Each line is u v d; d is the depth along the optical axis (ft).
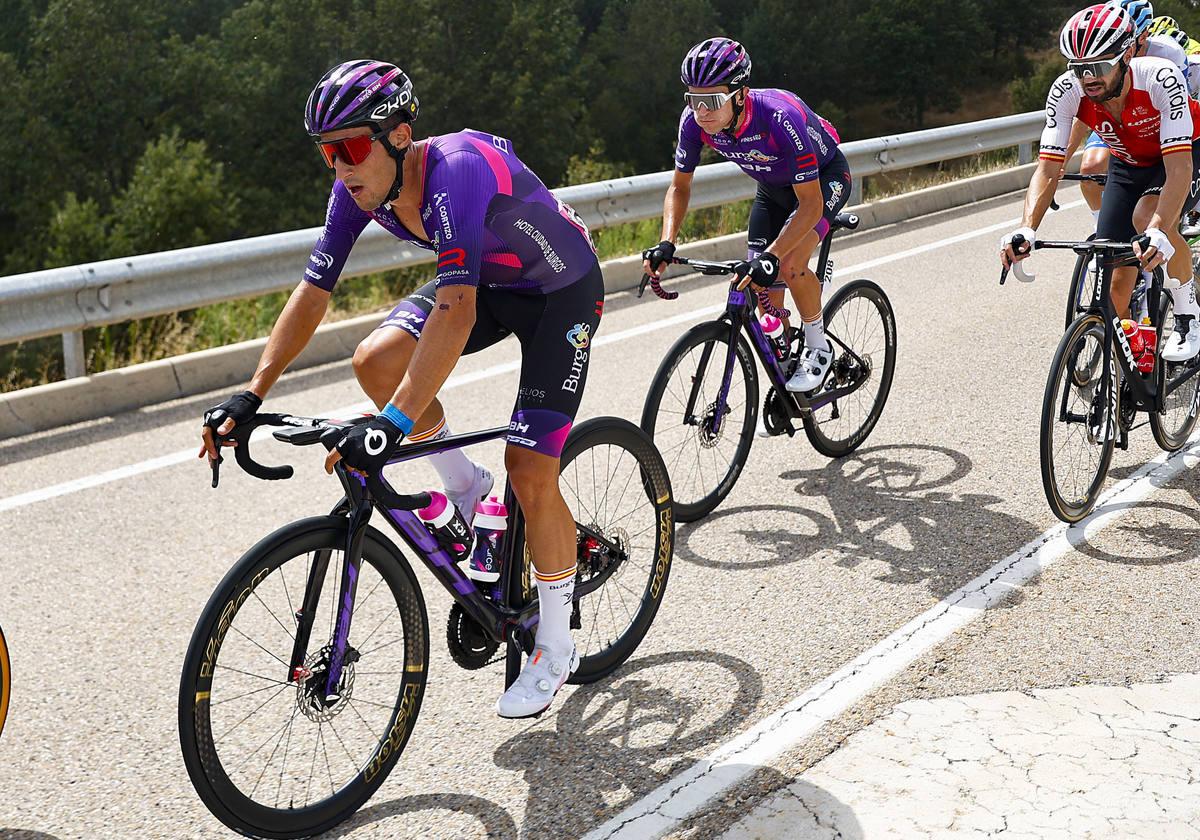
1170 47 17.34
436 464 10.48
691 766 9.66
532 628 10.37
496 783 9.59
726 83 14.20
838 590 12.78
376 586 12.37
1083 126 15.79
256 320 26.68
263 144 167.22
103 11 157.79
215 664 8.36
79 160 158.92
